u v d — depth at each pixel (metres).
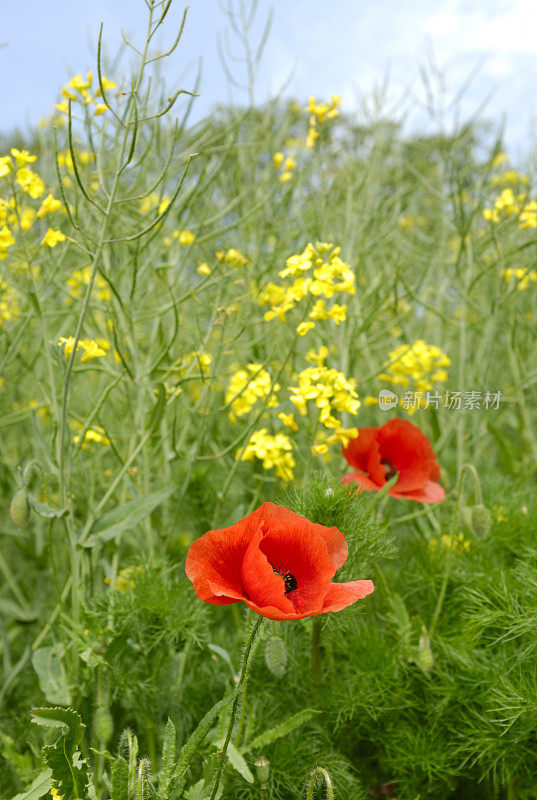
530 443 0.93
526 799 0.61
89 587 0.69
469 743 0.61
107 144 0.76
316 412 0.76
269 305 0.82
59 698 0.64
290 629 0.65
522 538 0.70
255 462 0.81
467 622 0.65
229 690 0.60
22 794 0.57
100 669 0.63
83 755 0.57
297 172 0.90
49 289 0.78
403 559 0.73
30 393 0.91
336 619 0.60
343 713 0.64
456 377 1.03
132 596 0.65
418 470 0.67
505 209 0.80
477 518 0.66
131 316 0.73
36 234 0.81
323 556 0.52
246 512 0.79
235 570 0.53
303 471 0.82
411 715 0.64
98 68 0.59
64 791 0.53
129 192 0.74
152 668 0.65
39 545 0.83
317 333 0.83
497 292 0.85
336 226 0.93
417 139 1.01
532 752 0.60
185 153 0.80
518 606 0.62
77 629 0.63
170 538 0.73
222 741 0.59
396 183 1.04
